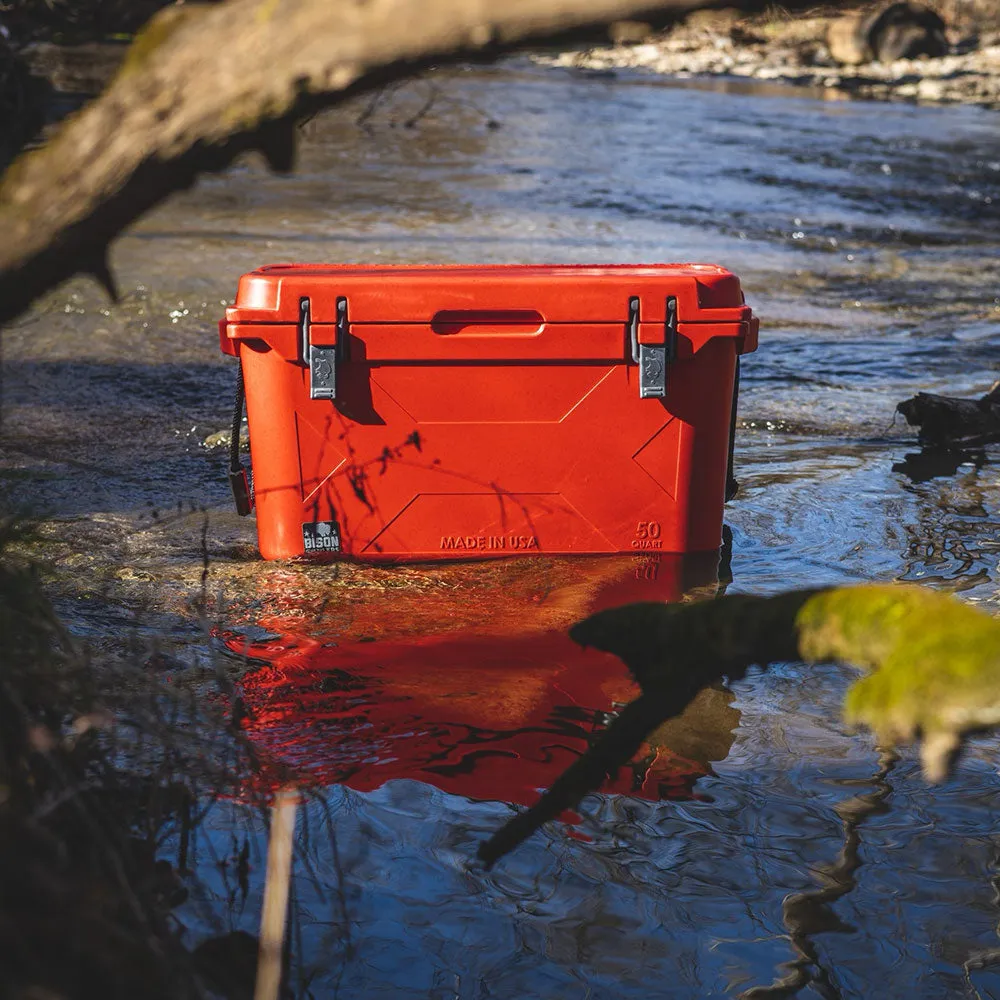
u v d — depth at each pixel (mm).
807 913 2639
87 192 1687
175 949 2061
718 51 39312
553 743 3299
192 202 13602
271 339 4332
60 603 3984
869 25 37844
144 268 10125
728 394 4535
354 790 3039
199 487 5453
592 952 2502
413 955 2463
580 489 4539
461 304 4340
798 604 1849
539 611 4145
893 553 4820
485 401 4438
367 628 3979
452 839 2857
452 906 2623
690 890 2709
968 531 5098
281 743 3238
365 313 4328
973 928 2596
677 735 3385
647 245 12445
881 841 2906
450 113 23734
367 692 3543
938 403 6402
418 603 4180
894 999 2379
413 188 15398
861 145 22141
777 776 3188
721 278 4445
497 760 3205
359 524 4523
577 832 2920
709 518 4633
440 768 3156
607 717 3438
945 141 23094
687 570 4547
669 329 4379
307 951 2447
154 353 7816
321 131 20188
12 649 2326
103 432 6223
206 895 2551
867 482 5734
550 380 4434
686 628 1932
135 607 4035
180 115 1620
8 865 1753
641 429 4500
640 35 1456
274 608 4109
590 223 13602
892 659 1678
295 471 4477
